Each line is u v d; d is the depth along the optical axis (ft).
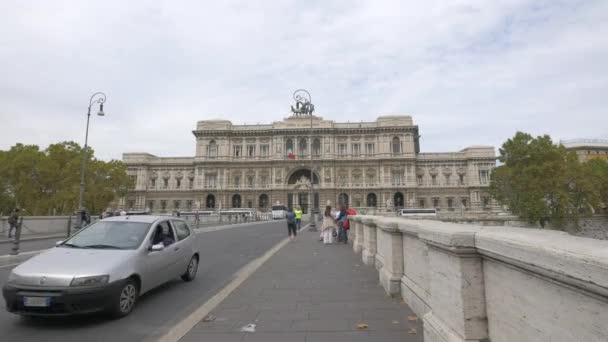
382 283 31.53
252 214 218.59
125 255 26.32
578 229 189.57
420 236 18.20
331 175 284.61
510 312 11.67
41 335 21.47
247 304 26.68
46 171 166.40
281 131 291.79
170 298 30.12
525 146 191.11
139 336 21.39
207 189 292.81
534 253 9.64
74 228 106.32
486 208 283.38
